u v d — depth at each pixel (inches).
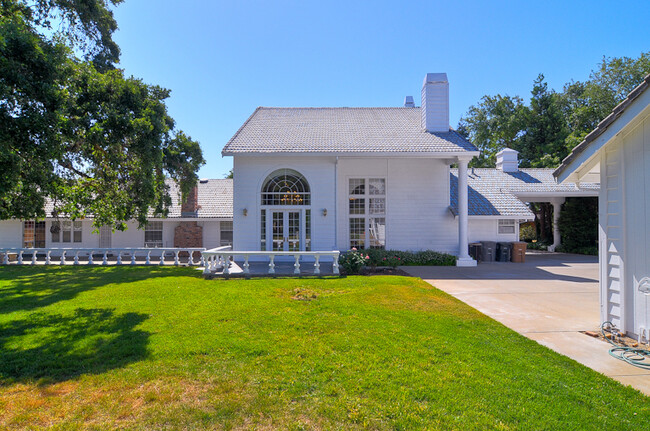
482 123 1590.8
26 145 245.8
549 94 1359.5
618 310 224.7
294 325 243.1
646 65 1167.0
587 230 815.7
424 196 649.0
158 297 339.9
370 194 653.9
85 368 177.6
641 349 197.9
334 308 289.3
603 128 215.3
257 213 597.0
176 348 201.0
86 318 267.9
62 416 135.3
